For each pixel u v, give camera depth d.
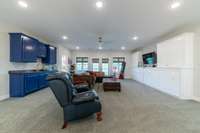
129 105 3.92
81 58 12.34
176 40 5.09
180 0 3.03
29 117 3.01
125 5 3.28
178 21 4.46
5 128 2.50
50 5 3.29
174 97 4.96
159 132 2.37
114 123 2.72
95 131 2.40
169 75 5.49
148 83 7.85
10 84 4.79
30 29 5.50
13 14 3.87
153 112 3.36
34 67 6.56
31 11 3.65
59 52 9.34
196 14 3.85
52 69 7.93
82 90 3.77
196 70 4.59
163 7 3.39
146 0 3.03
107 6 3.34
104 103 4.12
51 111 3.40
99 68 12.37
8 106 3.77
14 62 5.05
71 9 3.52
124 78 12.14
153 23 4.68
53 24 4.80
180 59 4.89
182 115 3.17
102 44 9.22
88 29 5.45
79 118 2.74
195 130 2.45
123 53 12.38
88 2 3.13
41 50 6.70
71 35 6.54
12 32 4.86
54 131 2.40
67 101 2.60
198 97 4.49
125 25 4.89
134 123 2.72
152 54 7.84
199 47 4.47
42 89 6.32
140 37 6.89
